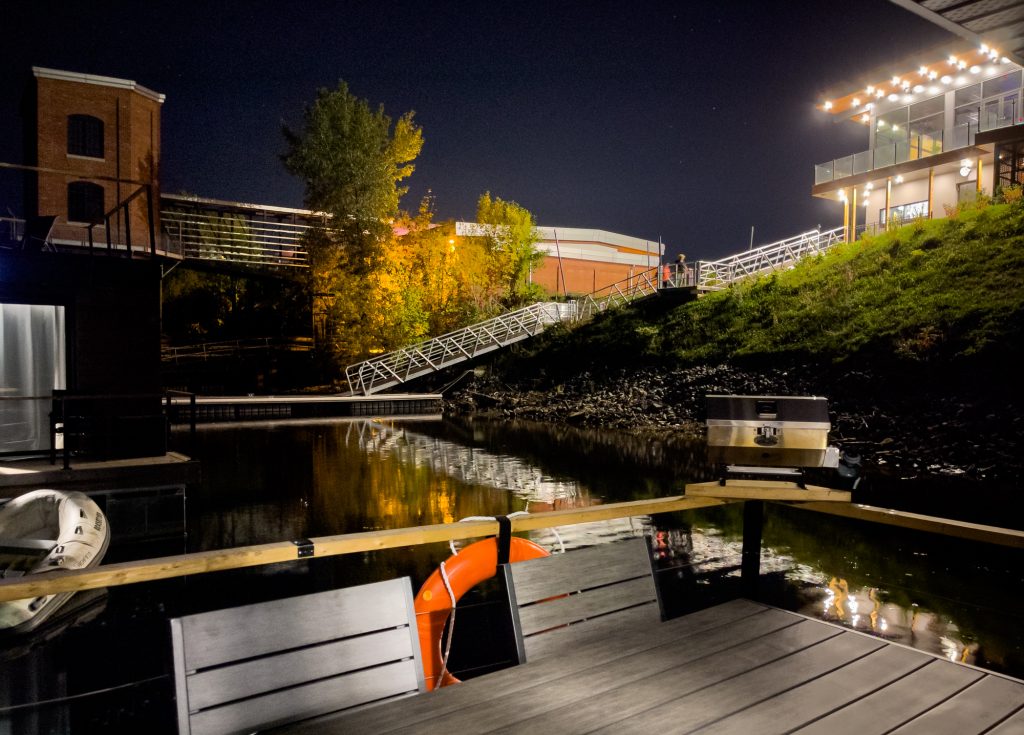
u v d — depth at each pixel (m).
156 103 29.03
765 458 3.12
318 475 13.91
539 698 2.05
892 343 18.81
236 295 36.09
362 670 2.05
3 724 4.18
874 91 28.08
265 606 1.93
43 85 26.53
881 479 12.98
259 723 1.86
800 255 28.92
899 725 1.91
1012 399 14.88
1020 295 17.41
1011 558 7.69
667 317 28.67
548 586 2.47
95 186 27.52
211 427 22.77
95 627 5.84
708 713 1.96
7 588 2.04
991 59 24.42
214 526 9.81
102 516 7.75
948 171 25.95
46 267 9.85
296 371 33.91
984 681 2.17
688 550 8.02
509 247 39.44
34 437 10.12
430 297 37.19
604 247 57.62
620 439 19.69
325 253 32.53
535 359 31.45
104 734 4.06
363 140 33.25
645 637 2.49
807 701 2.04
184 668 1.79
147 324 10.49
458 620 5.50
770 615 2.71
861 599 6.29
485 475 13.95
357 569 7.37
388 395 28.36
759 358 22.50
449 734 1.85
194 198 31.97
